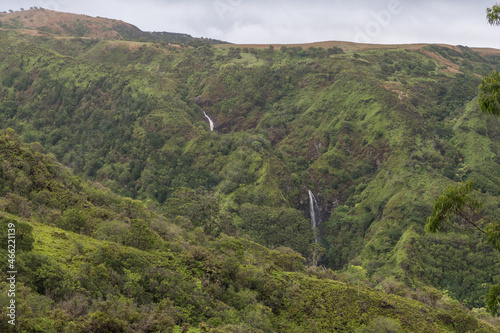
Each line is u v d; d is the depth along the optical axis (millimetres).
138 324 33500
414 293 60844
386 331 48031
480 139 156375
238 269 53688
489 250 103750
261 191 137250
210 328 37812
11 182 57750
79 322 30594
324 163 158375
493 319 61219
